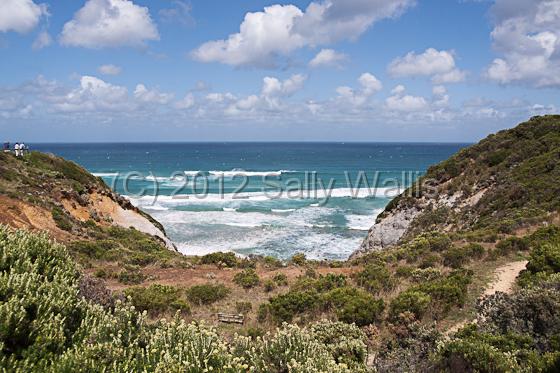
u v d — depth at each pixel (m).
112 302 6.95
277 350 5.66
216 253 21.70
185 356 4.63
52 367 3.82
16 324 4.12
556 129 30.44
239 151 199.62
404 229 30.22
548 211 20.75
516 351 7.02
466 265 15.52
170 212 48.03
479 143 34.22
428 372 6.93
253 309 13.05
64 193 26.52
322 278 15.59
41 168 29.50
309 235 38.62
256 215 47.06
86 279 6.98
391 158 148.88
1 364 3.71
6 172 25.44
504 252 16.14
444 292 11.76
